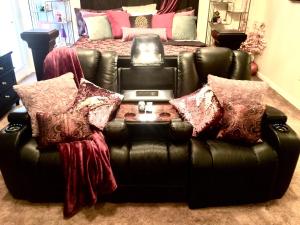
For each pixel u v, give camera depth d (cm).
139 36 243
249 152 181
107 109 207
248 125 189
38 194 189
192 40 416
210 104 199
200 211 190
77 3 470
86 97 211
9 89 332
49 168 176
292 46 362
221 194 186
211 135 201
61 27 483
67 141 185
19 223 179
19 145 179
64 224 178
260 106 195
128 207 193
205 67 233
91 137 188
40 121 184
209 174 176
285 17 379
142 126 194
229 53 235
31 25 472
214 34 277
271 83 424
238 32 265
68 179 176
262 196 191
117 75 240
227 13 488
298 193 207
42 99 200
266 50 442
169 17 423
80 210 188
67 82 215
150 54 234
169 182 188
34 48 246
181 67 238
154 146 186
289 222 181
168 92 244
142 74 244
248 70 234
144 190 191
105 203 195
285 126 190
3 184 214
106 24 420
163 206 194
